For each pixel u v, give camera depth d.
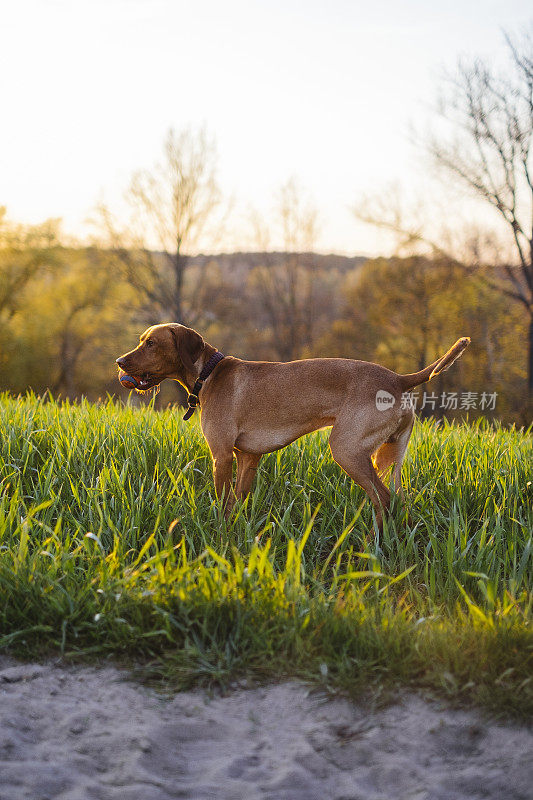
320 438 6.21
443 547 4.31
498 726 2.77
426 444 5.99
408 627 3.35
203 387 5.14
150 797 2.39
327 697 3.01
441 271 27.77
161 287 30.80
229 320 33.78
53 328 33.12
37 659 3.28
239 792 2.45
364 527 4.69
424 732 2.78
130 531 4.38
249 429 4.91
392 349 29.53
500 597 3.88
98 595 3.56
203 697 3.05
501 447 6.08
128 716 2.89
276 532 4.77
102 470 5.20
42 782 2.43
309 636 3.28
